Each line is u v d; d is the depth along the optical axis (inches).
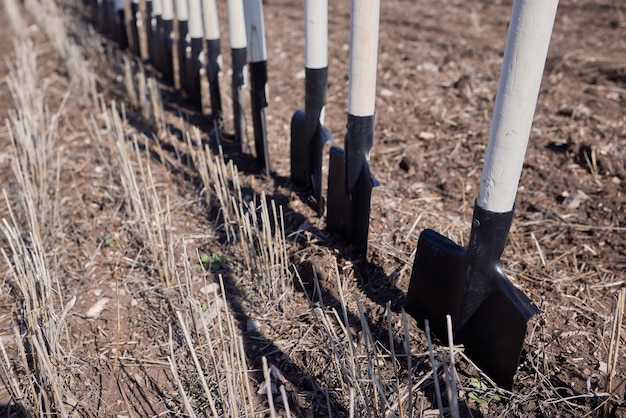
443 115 138.5
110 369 71.9
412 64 172.1
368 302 79.7
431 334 74.5
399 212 99.7
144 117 142.4
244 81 121.0
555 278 84.0
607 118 133.3
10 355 73.1
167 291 81.4
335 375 68.8
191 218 103.3
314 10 88.5
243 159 122.9
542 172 113.0
